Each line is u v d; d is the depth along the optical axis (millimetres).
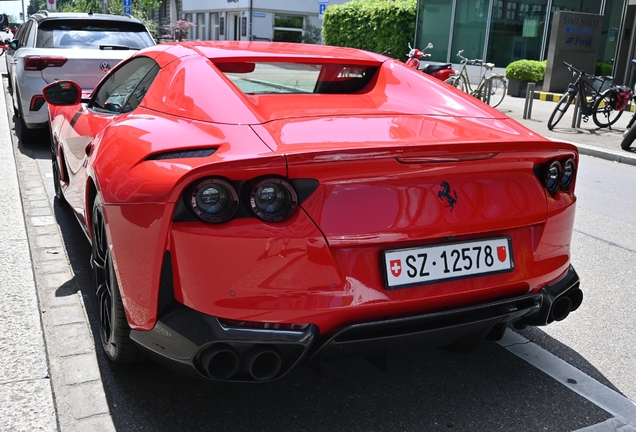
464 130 2566
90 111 3824
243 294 2082
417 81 3285
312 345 2176
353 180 2172
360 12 21859
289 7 34438
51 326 3186
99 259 2854
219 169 2021
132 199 2248
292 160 2059
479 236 2410
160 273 2164
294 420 2510
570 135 11180
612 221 5883
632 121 11438
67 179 4234
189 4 40656
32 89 7281
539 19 18000
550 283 2623
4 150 7531
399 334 2246
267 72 3098
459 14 20016
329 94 3068
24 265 3926
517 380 2887
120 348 2613
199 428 2428
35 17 8312
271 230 2080
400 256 2242
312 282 2121
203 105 2572
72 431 2369
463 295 2344
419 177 2271
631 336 3424
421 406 2646
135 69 3508
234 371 2129
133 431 2393
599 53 17625
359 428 2475
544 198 2588
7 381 2637
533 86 12898
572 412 2646
